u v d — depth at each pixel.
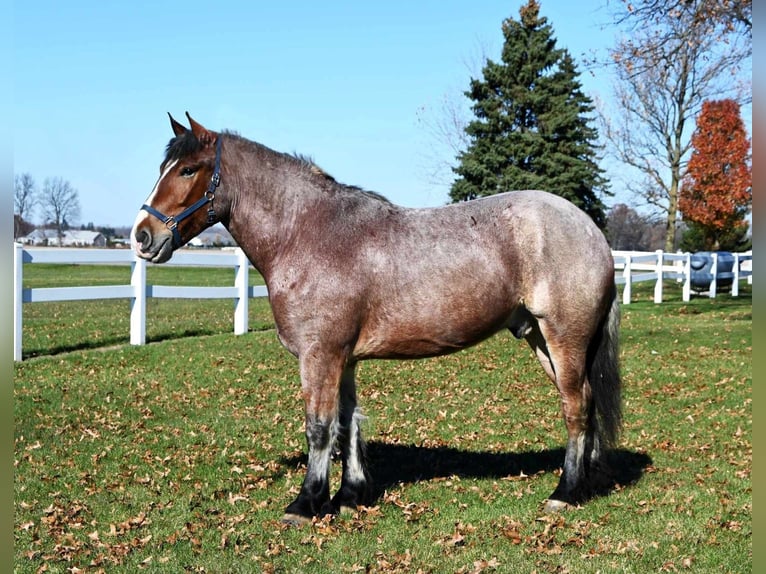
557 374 5.21
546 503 5.31
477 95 35.72
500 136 34.50
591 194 34.62
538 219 5.06
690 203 33.28
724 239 35.62
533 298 5.08
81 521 5.02
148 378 9.69
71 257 10.73
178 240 5.07
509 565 4.28
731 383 10.37
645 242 60.19
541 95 34.16
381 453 6.97
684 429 7.92
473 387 10.03
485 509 5.32
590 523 4.91
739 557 4.41
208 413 8.25
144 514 5.10
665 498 5.50
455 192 34.25
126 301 20.91
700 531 4.82
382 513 5.23
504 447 7.19
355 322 4.91
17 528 4.85
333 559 4.41
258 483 5.95
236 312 13.16
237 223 5.14
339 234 4.96
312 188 5.09
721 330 15.16
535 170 34.09
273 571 4.23
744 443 7.30
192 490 5.73
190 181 5.03
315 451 4.96
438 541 4.67
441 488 5.84
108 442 7.03
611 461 6.60
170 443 7.09
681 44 14.62
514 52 34.69
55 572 4.21
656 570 4.23
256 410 8.46
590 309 5.10
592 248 5.12
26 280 26.02
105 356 10.75
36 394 8.50
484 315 5.01
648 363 11.91
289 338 4.97
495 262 4.99
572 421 5.25
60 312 17.30
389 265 4.92
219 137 5.14
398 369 10.91
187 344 11.88
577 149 34.12
